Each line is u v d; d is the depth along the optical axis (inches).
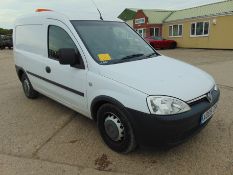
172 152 142.3
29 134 169.9
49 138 163.5
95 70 145.4
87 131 171.6
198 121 128.4
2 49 1194.0
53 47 182.5
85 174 125.6
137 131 125.5
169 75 137.3
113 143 143.9
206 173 123.6
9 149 150.6
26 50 226.1
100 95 139.3
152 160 135.7
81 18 172.4
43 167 132.0
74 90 162.6
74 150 147.9
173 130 118.9
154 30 1189.7
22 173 127.3
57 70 175.0
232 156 136.3
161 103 118.9
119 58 156.3
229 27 853.2
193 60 565.3
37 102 235.9
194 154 139.5
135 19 1282.0
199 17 960.3
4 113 210.4
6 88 298.7
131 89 125.9
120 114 133.0
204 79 145.2
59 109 215.2
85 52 151.0
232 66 438.0
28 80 232.7
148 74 135.3
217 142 150.7
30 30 214.5
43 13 193.6
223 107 207.5
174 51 887.1
